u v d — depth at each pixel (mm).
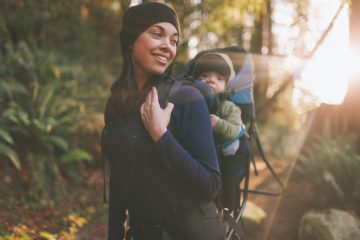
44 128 6113
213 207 1763
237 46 2691
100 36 10625
